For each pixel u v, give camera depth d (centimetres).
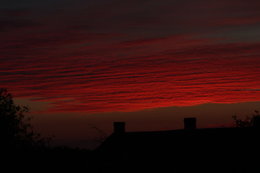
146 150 4053
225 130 3859
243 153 3394
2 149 4234
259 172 3191
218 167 3400
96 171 4300
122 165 4109
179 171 3616
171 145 3950
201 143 3766
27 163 4325
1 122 4259
